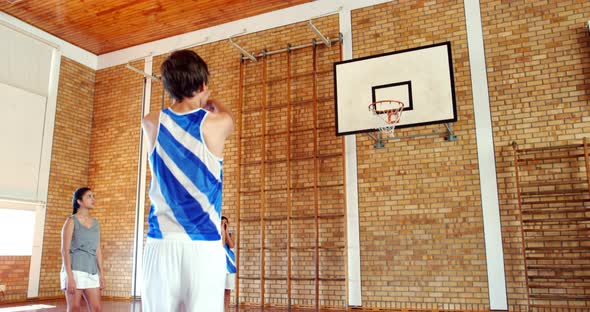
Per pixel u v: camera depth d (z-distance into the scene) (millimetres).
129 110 8492
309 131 6895
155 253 1295
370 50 6785
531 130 5777
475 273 5672
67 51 8508
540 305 5352
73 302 3334
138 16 7633
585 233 5336
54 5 7238
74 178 8336
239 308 6391
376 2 6895
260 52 7539
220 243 1348
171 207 1312
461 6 6395
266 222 6926
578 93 5652
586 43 5723
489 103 6023
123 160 8328
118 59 8828
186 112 1375
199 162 1327
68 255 3324
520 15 6090
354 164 6551
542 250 5406
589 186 5262
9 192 7234
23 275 7277
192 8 7406
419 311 5828
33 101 7797
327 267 6402
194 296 1255
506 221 5668
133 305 6789
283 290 6602
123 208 8109
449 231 5883
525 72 5934
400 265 6035
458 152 6031
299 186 6793
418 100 5555
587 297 5152
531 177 5664
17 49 7652
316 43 7074
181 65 1382
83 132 8641
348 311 6074
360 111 5836
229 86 7676
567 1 5902
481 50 6188
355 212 6406
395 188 6254
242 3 7289
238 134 7355
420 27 6559
